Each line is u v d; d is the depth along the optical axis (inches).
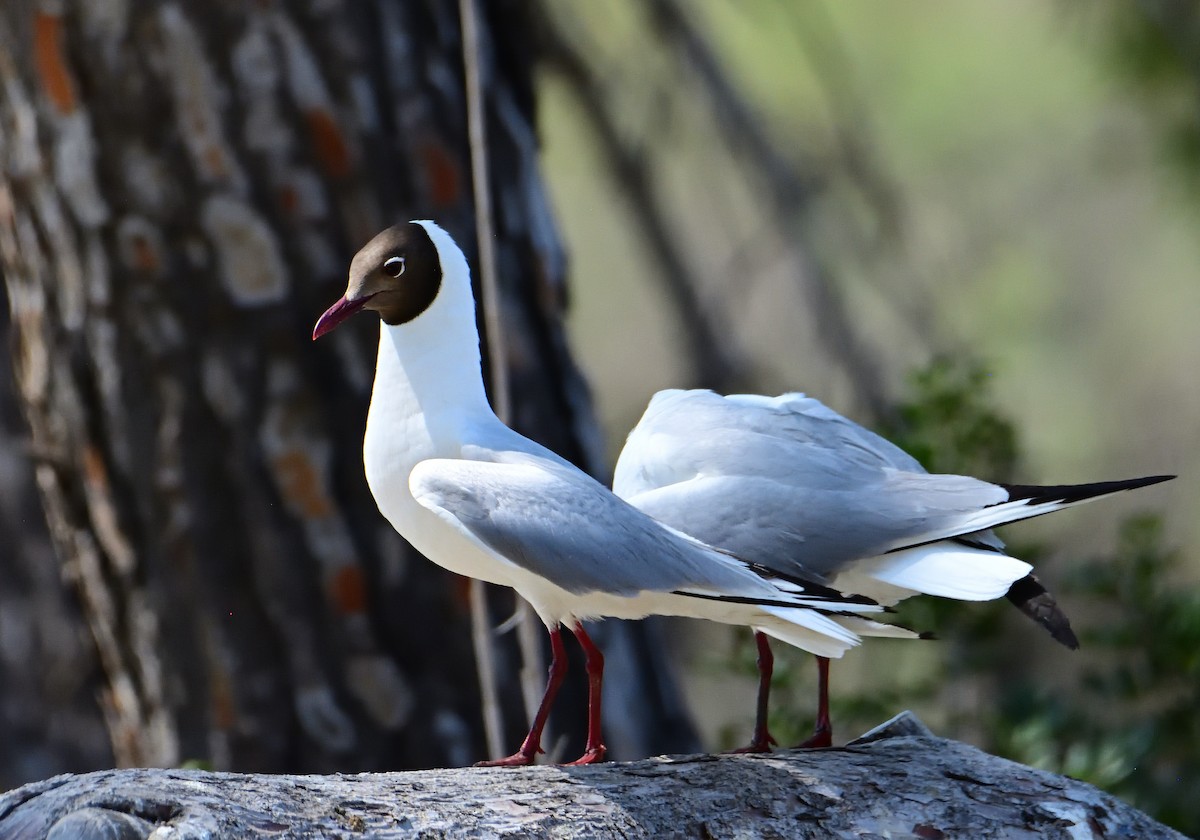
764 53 697.0
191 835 228.5
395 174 440.8
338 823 243.3
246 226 429.7
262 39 428.8
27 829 233.5
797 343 697.6
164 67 425.1
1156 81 601.9
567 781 274.4
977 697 540.4
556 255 471.2
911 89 793.6
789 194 616.1
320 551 435.5
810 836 267.1
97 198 428.5
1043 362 776.9
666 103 601.9
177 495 434.6
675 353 642.8
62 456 444.5
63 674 576.7
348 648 438.0
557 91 609.6
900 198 642.8
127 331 433.1
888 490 351.3
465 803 258.2
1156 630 486.0
